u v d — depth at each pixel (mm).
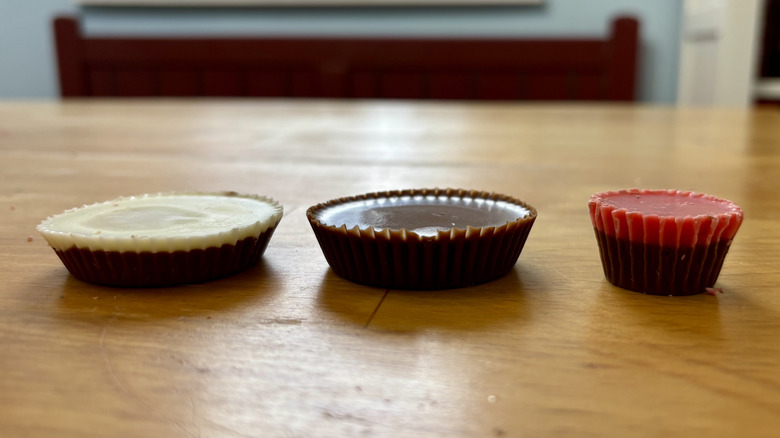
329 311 155
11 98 1001
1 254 192
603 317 151
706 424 115
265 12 918
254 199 204
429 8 890
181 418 117
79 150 378
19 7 964
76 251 165
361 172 313
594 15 869
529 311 155
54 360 134
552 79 875
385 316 153
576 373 129
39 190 276
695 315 152
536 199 257
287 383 126
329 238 169
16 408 119
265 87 923
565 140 412
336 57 899
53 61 981
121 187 282
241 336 144
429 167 324
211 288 168
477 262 166
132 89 943
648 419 116
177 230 172
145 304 159
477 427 115
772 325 147
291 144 399
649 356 134
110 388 125
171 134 443
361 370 130
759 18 752
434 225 177
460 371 130
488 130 461
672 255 158
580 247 197
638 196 179
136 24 943
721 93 770
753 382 125
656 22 868
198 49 918
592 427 114
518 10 877
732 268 179
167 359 135
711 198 175
